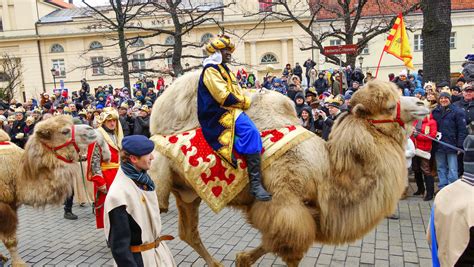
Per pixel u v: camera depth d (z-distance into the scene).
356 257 5.32
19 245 6.47
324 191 3.86
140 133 10.30
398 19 6.84
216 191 3.98
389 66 36.16
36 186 4.49
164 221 7.39
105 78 42.97
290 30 38.59
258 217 3.92
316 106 8.59
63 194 4.56
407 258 5.25
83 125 4.64
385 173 3.73
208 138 3.99
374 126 3.84
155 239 3.10
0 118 11.29
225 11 38.62
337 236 3.92
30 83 44.78
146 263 2.95
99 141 5.14
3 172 4.75
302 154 3.84
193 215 4.82
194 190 4.36
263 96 4.15
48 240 6.69
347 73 15.68
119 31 17.70
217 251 5.76
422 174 8.35
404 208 7.48
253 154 3.78
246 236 6.36
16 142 11.54
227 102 3.84
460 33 36.31
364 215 3.78
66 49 43.97
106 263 5.63
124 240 2.82
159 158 4.29
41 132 4.43
